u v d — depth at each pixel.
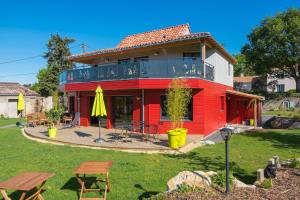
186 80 16.25
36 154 11.98
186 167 9.71
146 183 7.98
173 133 12.86
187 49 20.17
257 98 24.11
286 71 54.41
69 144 14.45
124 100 19.75
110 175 8.74
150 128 17.69
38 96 40.56
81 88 20.88
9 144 14.79
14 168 9.69
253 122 25.20
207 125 17.89
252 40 54.31
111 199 6.88
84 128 20.81
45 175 6.53
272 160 7.74
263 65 53.50
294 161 8.53
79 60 25.08
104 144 13.74
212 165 10.09
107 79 19.09
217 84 20.95
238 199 5.73
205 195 5.89
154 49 19.80
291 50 50.00
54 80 44.38
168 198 5.82
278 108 51.31
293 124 24.97
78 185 7.88
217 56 21.25
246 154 12.20
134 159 10.91
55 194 7.22
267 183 6.58
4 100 36.19
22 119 33.19
